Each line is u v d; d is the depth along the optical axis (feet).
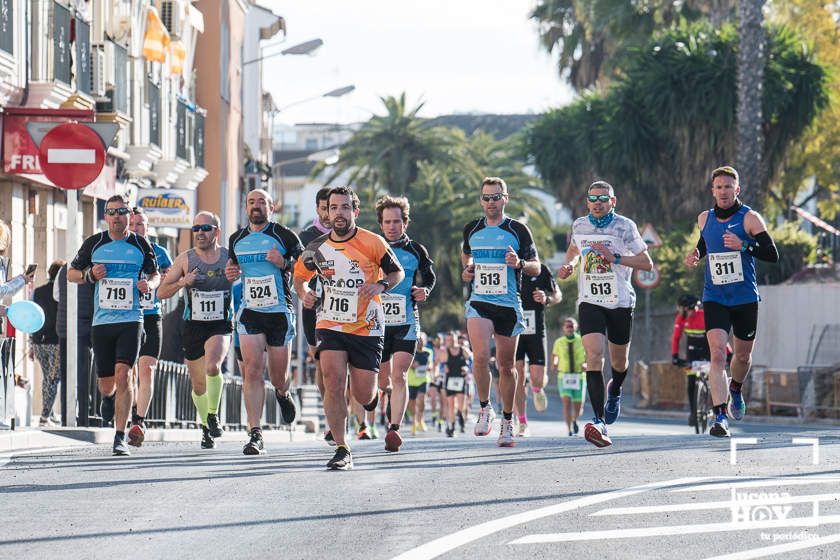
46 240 168.66
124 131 204.44
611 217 92.38
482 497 63.87
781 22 342.64
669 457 81.25
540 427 212.43
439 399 221.66
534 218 476.95
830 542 51.21
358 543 51.26
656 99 316.60
